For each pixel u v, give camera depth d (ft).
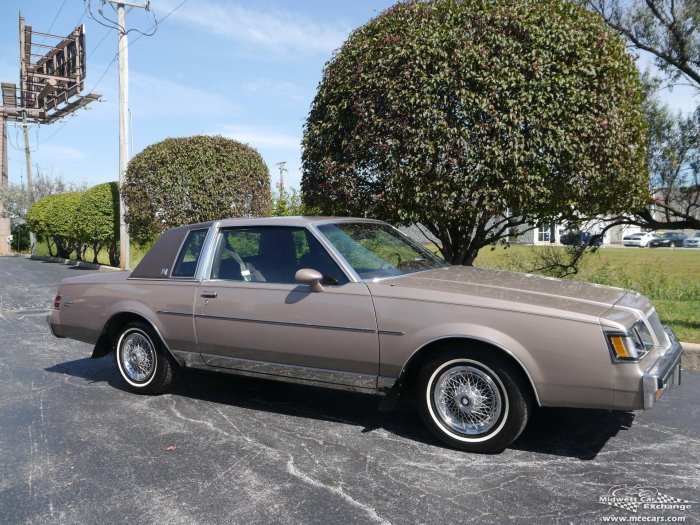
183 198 46.26
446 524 10.07
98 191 66.80
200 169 45.93
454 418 13.29
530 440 13.71
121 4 58.29
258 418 15.74
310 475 12.12
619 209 24.09
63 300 19.25
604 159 20.95
